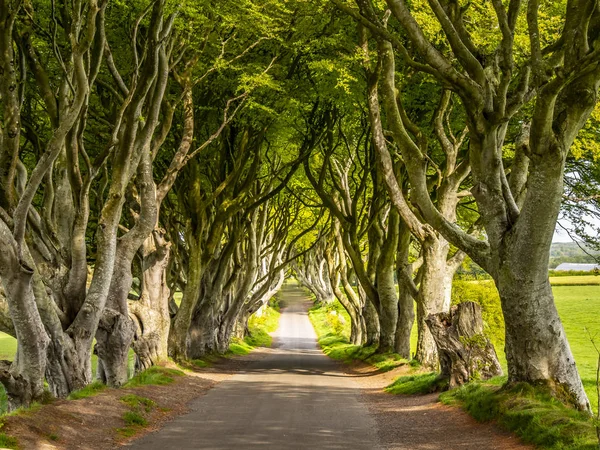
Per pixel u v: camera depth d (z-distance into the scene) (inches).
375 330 1658.5
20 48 681.6
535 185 566.6
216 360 1519.4
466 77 604.4
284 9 977.5
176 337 1277.1
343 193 1445.6
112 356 852.0
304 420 653.9
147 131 800.3
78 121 708.7
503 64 597.3
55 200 797.2
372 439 556.4
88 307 737.6
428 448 510.9
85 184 735.1
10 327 677.9
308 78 1203.2
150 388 830.5
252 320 2955.2
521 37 792.3
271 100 1159.6
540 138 546.6
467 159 1007.6
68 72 694.5
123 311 860.6
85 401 631.2
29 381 616.7
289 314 3996.1
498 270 620.7
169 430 589.6
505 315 621.6
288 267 3676.2
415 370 1073.5
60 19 813.9
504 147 1138.7
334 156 1501.0
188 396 834.8
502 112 606.2
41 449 454.9
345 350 1829.5
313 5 1008.2
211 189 1392.7
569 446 444.5
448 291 1111.0
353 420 662.5
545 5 855.1
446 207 1023.6
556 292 2908.5
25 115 930.1
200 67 1048.8
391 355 1330.0
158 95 793.6
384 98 725.9
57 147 582.9
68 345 716.0
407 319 1355.8
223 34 1022.4
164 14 766.5
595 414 585.3
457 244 674.8
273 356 1846.7
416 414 689.6
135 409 653.3
